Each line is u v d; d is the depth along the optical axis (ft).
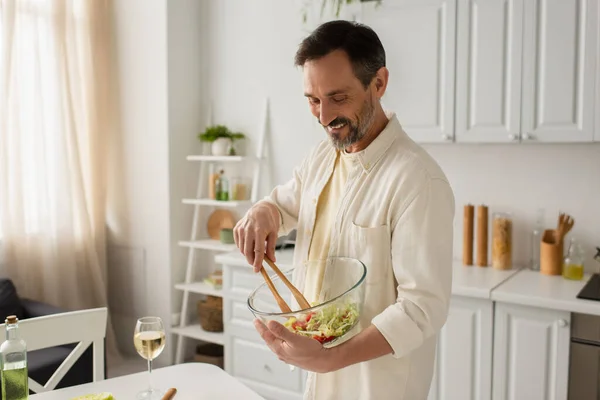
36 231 11.66
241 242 4.77
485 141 8.53
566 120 7.89
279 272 4.52
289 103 11.57
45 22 11.60
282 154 11.76
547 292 7.61
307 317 3.78
